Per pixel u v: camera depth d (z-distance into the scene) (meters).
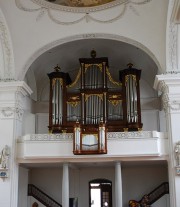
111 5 13.37
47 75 17.78
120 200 13.68
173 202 13.01
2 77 14.40
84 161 14.18
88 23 13.89
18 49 14.27
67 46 16.41
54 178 17.39
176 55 13.73
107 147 13.95
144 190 17.00
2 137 14.05
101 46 16.62
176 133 13.51
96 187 17.36
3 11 13.25
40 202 16.81
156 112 17.42
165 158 13.85
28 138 14.28
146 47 13.98
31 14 13.59
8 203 13.41
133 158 14.04
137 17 13.50
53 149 14.07
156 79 14.11
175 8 8.16
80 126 13.97
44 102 17.89
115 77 18.06
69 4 13.49
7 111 14.32
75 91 15.99
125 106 15.52
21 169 15.98
